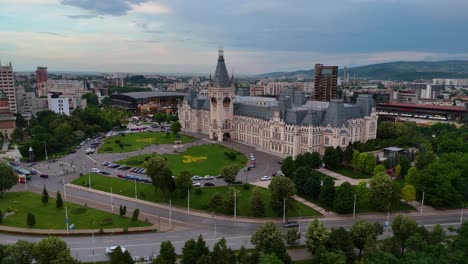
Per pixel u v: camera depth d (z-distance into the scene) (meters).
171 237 166.75
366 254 134.88
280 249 134.75
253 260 131.38
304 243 161.00
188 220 184.88
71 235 165.38
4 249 128.75
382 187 188.50
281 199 183.50
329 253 133.50
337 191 191.50
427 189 199.38
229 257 128.62
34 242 145.12
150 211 194.75
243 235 169.25
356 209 193.88
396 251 141.38
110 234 168.00
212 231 173.25
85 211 190.75
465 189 199.50
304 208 196.00
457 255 125.31
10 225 172.88
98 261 144.38
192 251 132.38
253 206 185.38
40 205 197.62
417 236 139.25
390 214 190.75
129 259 123.31
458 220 184.62
